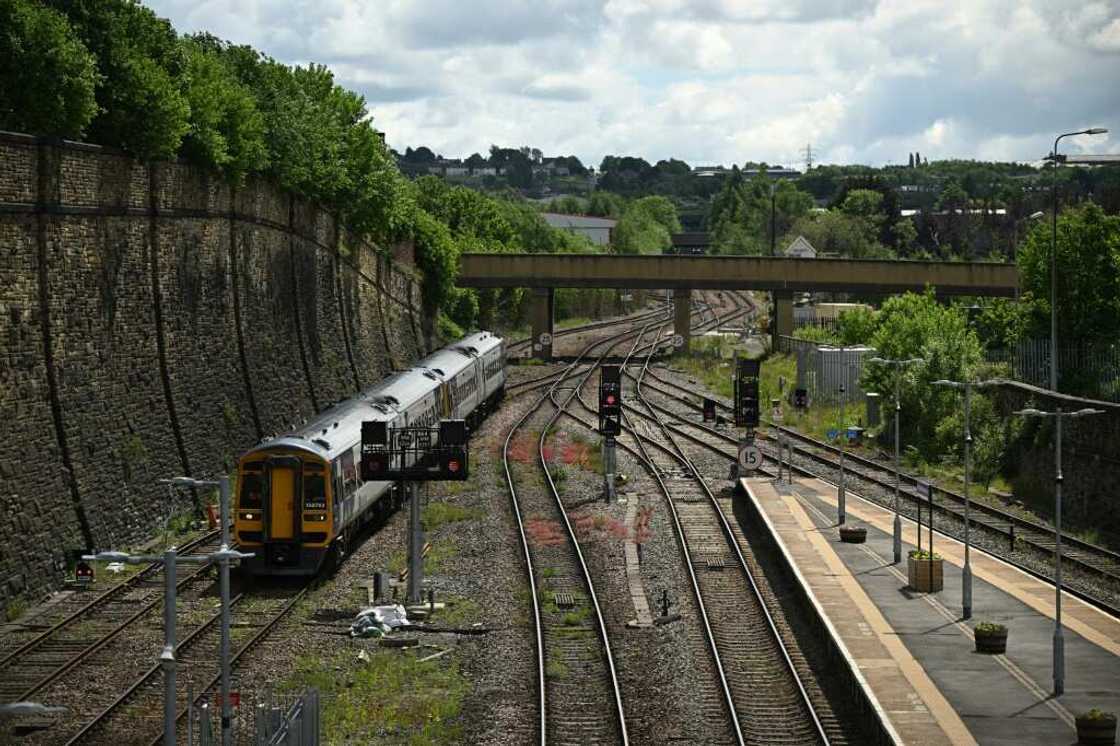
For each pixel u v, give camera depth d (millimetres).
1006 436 76188
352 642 41375
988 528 59469
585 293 197875
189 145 64875
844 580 48906
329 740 32438
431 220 127812
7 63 50938
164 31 65812
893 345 89312
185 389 62062
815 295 199125
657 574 51344
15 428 46594
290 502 49219
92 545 50062
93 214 53812
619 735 33281
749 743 32844
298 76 105562
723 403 106875
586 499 67250
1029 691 35219
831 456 81812
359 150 99250
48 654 38812
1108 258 89812
